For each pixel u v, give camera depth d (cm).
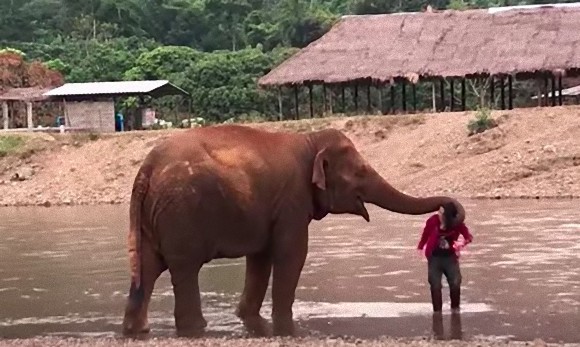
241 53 7550
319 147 1580
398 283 1877
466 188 3981
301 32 8725
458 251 1606
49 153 5162
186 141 1491
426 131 4703
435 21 5631
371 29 5681
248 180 1491
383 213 3406
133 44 8688
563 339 1348
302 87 6194
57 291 1931
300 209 1541
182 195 1456
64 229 3256
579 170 3906
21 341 1397
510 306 1603
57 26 9312
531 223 2836
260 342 1335
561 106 4781
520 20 5438
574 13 5397
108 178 4834
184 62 7675
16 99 6072
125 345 1339
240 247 1507
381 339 1356
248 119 6581
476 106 6500
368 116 5016
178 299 1480
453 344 1295
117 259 2394
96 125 5959
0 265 2355
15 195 4775
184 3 9512
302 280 1944
